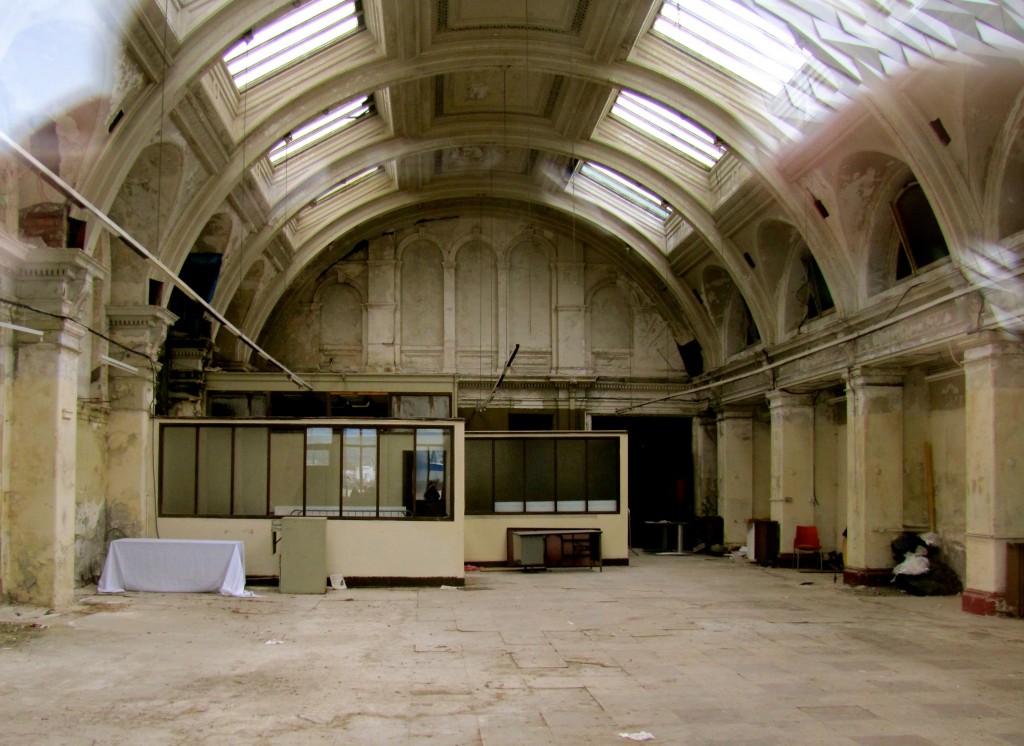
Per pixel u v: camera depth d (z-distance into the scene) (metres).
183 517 14.24
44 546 10.39
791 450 18.58
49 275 10.42
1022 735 5.84
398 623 10.40
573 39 14.38
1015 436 11.47
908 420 15.21
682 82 14.73
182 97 11.18
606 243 24.09
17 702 6.38
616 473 18.50
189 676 7.34
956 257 11.96
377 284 23.81
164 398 17.64
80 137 10.34
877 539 14.92
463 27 14.08
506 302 24.08
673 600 12.93
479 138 18.16
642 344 24.38
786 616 11.32
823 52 11.70
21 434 10.39
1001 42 9.73
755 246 18.17
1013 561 11.33
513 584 14.88
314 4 12.45
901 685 7.32
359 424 14.34
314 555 13.21
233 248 17.11
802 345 17.41
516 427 24.00
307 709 6.34
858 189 14.53
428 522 14.17
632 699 6.76
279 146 16.27
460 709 6.41
